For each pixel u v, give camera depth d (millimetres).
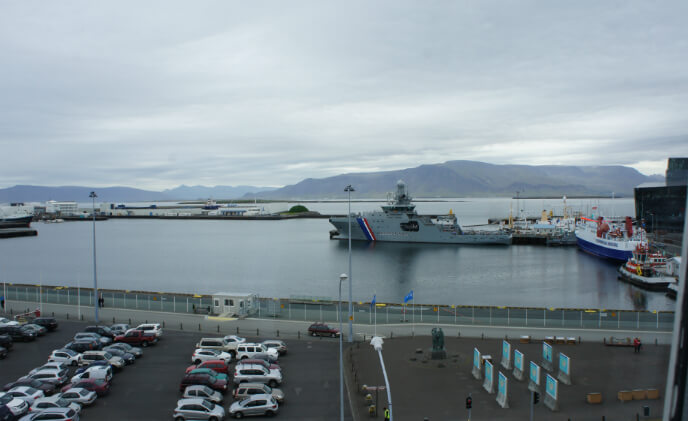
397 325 50656
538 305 82812
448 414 29266
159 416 29703
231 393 33406
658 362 37406
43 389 33094
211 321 53281
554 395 29656
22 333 45781
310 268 126938
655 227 100500
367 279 109125
